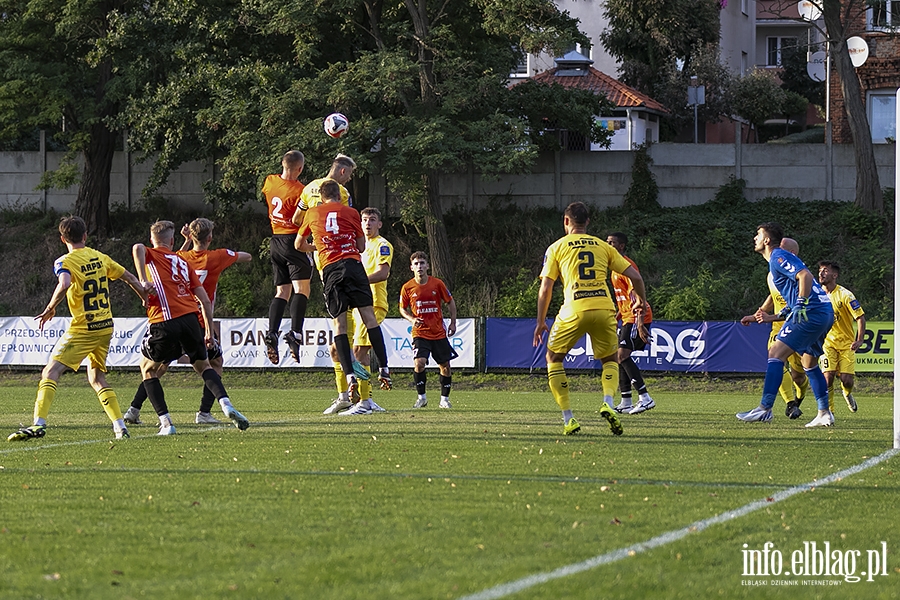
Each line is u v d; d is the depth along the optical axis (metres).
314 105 60.25
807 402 39.81
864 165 67.75
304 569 9.61
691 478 15.13
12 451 19.03
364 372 29.69
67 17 64.88
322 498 13.39
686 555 10.22
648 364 53.09
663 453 18.14
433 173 64.38
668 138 94.31
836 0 67.75
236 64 64.38
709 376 52.34
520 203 74.06
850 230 66.88
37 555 10.27
